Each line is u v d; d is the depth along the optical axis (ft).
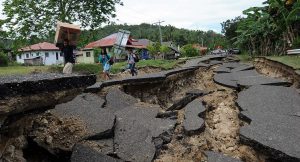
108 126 18.39
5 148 13.42
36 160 15.88
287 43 67.72
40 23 72.90
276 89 29.25
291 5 64.18
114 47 62.34
